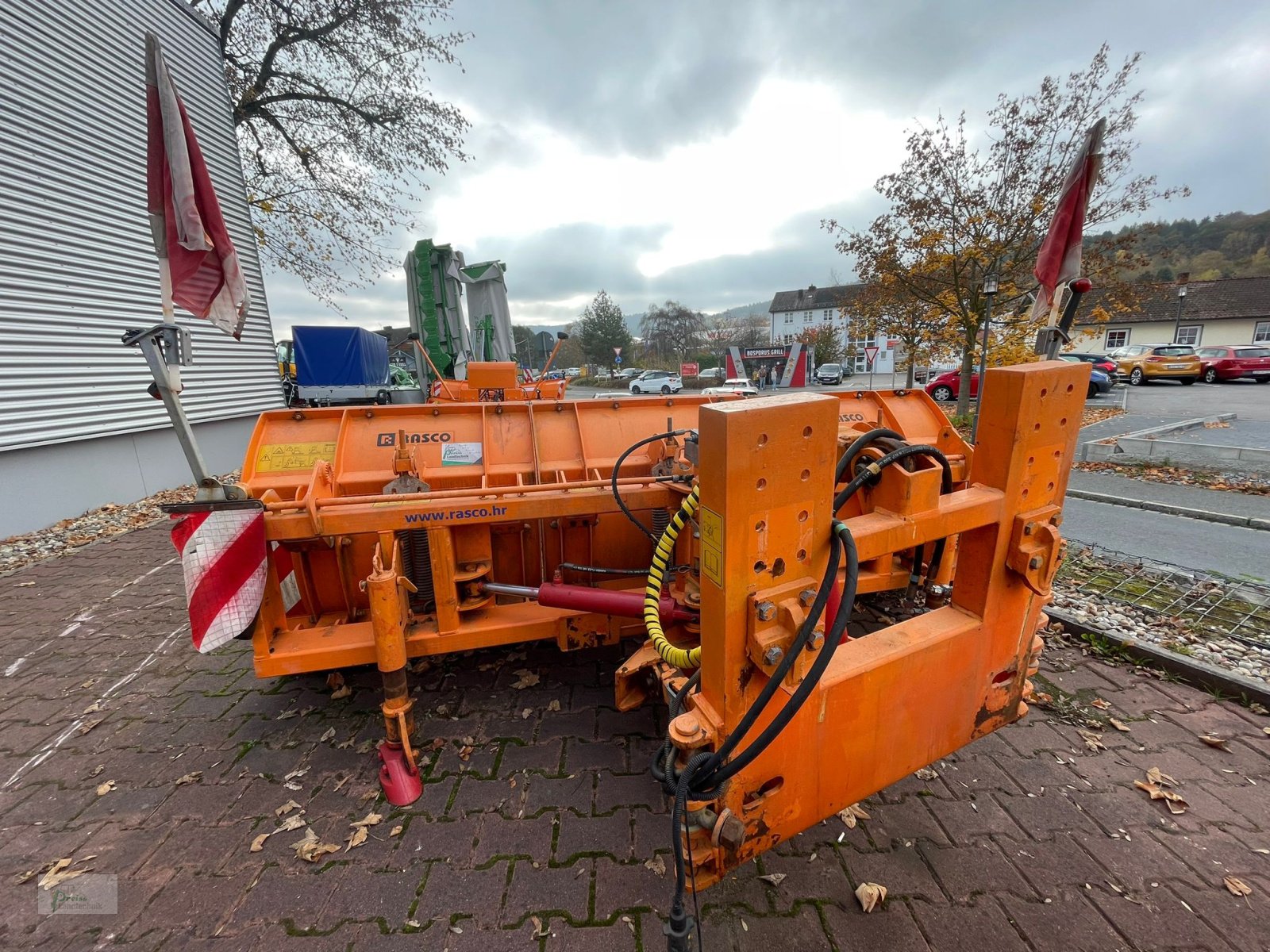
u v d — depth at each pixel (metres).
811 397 1.39
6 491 6.43
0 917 1.88
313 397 13.31
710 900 1.84
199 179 2.12
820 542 1.46
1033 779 2.34
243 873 2.01
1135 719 2.71
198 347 9.39
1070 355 21.66
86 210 7.27
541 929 1.76
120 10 7.82
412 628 2.60
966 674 1.90
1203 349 21.72
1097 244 11.17
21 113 6.54
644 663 2.27
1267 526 5.14
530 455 3.10
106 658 3.61
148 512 7.37
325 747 2.68
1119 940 1.70
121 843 2.16
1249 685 2.79
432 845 2.09
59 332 6.94
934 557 3.11
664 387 36.16
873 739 1.73
